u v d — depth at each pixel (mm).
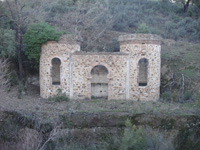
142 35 17703
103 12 29453
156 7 42594
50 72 18281
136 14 38656
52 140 11656
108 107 15469
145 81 21594
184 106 15930
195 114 13594
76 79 18344
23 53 21672
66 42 18141
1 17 21984
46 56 18266
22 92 19000
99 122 13508
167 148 9922
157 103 16812
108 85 18359
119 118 13570
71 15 26734
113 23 32781
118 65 18156
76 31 25094
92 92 19953
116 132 12906
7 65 18922
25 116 13203
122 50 18625
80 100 18000
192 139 11109
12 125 12773
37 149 10602
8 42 18781
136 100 18094
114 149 9953
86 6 28719
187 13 38750
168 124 13242
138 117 13555
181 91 19328
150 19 37344
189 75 20688
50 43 18094
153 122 13391
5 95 17359
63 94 18281
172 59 22938
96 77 19938
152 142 9750
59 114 13531
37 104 15758
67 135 12430
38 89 21312
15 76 20578
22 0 22109
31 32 18203
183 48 26516
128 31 33656
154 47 18047
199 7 39406
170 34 33438
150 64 18016
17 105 15258
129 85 18234
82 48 25531
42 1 27312
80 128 13281
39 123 12672
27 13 24234
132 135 9281
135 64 18000
